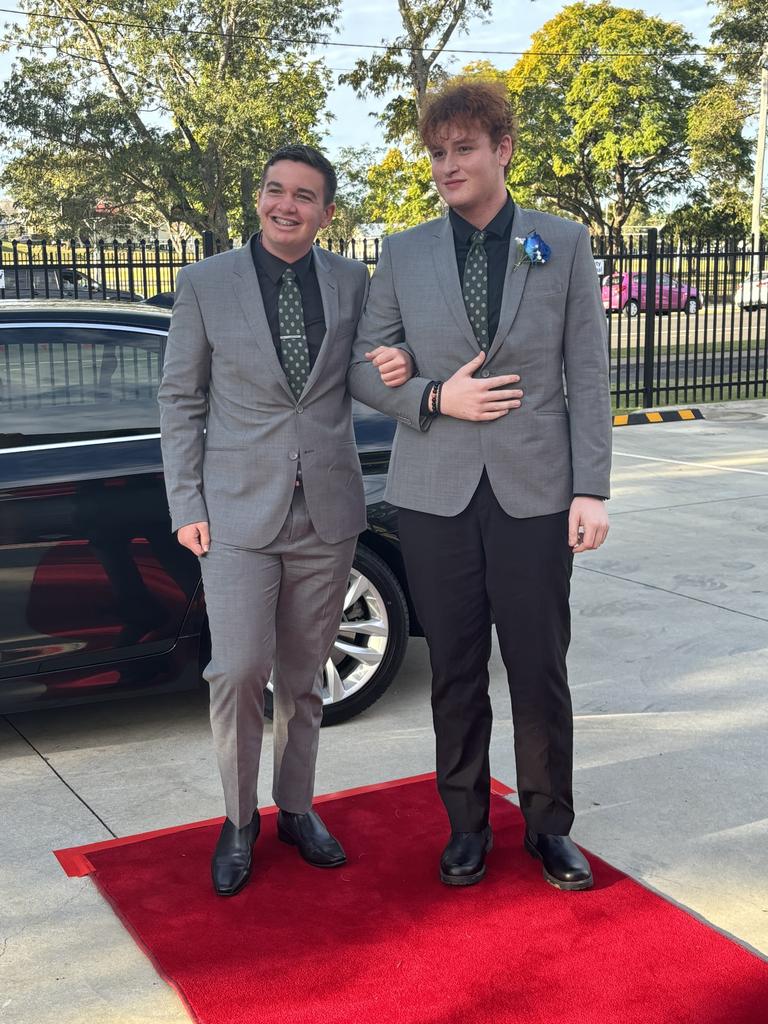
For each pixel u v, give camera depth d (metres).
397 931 2.49
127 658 3.53
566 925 2.50
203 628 3.62
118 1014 2.23
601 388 2.59
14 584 3.33
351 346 2.74
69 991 2.31
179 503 2.66
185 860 2.85
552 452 2.59
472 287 2.56
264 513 2.62
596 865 2.78
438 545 2.65
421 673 4.34
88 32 34.56
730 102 40.00
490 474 2.57
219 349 2.63
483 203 2.55
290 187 2.55
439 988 2.27
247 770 2.72
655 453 9.38
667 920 2.52
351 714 3.80
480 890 2.67
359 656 3.76
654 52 41.41
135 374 3.57
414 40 32.50
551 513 2.60
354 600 3.74
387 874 2.76
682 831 2.98
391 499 2.73
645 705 3.90
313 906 2.61
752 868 2.78
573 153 42.41
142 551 3.49
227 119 34.06
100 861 2.85
